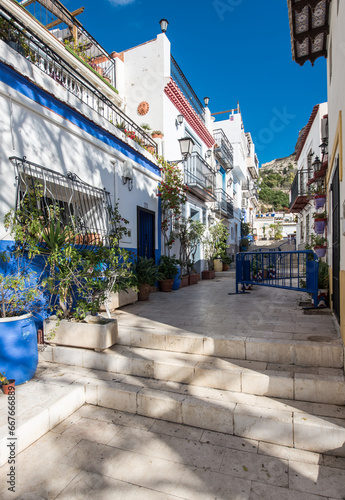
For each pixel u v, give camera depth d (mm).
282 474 2264
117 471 2305
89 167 5520
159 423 2922
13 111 3867
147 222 8039
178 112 10508
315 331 3875
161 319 4750
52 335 3887
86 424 2906
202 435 2732
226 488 2139
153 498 2062
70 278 3805
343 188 3379
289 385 2930
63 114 4793
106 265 4676
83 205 5598
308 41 5789
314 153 12570
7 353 3125
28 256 3701
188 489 2131
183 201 8938
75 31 7664
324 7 4914
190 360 3484
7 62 3705
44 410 2748
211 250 13914
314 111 12375
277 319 4652
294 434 2545
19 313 3391
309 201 13016
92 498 2061
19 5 5695
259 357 3447
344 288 3254
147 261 6773
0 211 3596
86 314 4105
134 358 3541
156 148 8805
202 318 4809
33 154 4191
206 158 13688
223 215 17047
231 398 2969
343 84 3383
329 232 6070
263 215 47188
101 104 7473
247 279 7855
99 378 3443
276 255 8602
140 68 9586
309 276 5422
